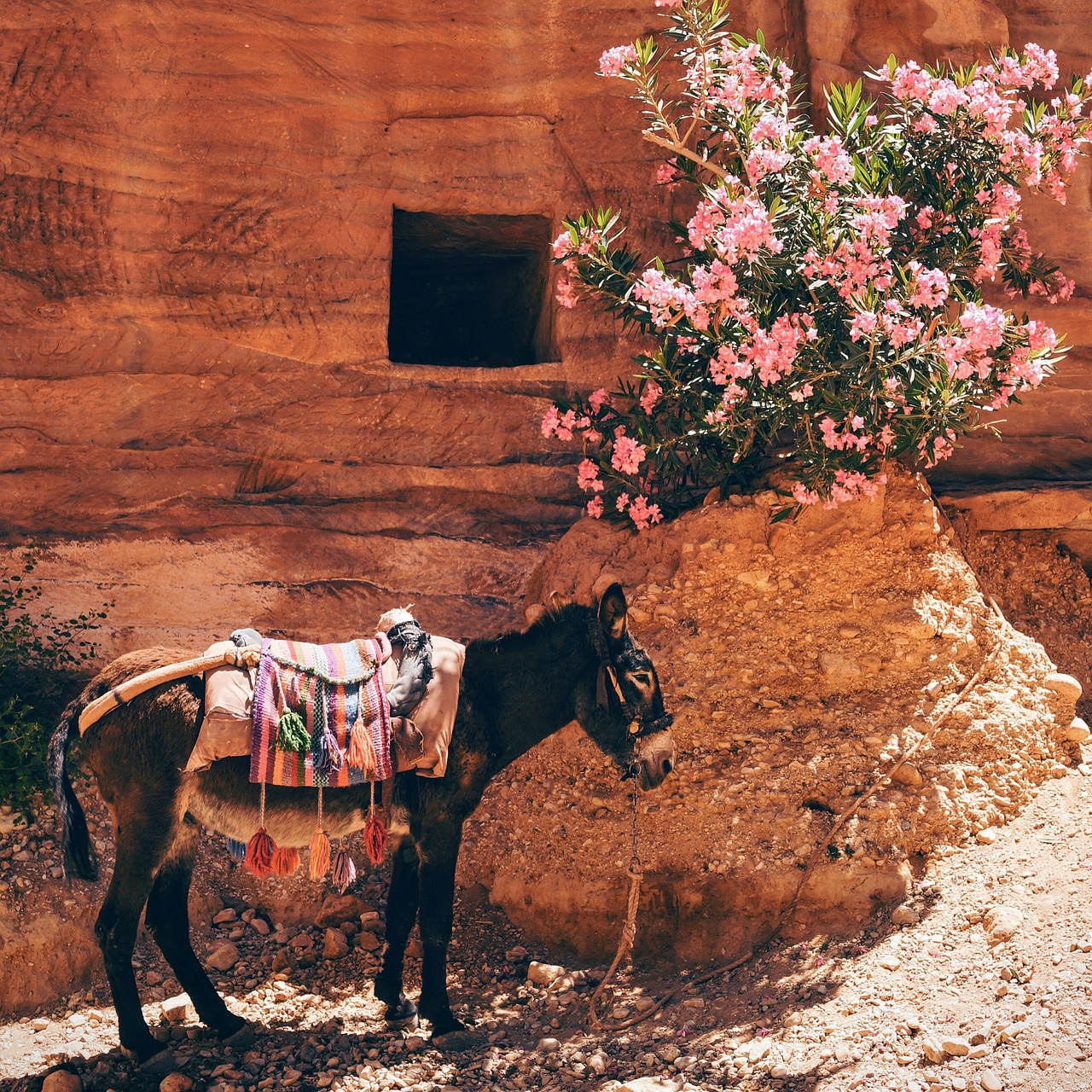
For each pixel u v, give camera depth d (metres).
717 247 5.34
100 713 4.31
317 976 5.11
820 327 5.66
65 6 6.62
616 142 7.18
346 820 4.49
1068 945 4.15
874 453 5.77
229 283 6.84
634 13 7.13
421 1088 4.16
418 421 7.01
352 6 6.99
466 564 6.91
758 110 5.97
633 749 4.85
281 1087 4.20
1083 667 6.63
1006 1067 3.63
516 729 4.85
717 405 5.96
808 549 6.03
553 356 7.28
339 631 6.75
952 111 5.85
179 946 4.55
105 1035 4.59
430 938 4.61
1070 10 7.38
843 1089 3.76
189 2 6.78
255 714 4.18
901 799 5.09
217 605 6.66
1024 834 5.05
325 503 6.88
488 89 7.13
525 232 7.66
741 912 4.98
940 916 4.62
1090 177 7.18
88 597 6.58
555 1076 4.21
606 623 4.82
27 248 6.59
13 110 6.56
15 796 5.54
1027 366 5.30
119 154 6.70
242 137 6.87
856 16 6.98
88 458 6.65
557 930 5.28
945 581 5.88
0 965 4.81
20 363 6.60
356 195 7.00
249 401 6.86
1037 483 7.07
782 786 5.27
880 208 5.37
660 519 6.53
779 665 5.73
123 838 4.32
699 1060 4.12
